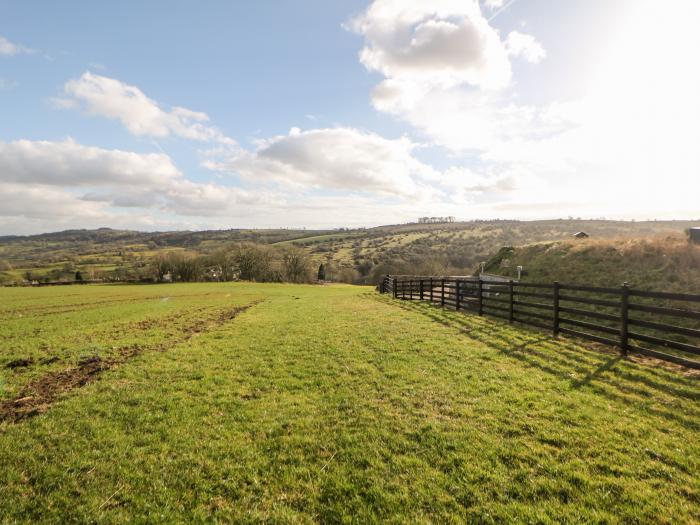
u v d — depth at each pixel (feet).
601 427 16.88
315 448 15.93
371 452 15.40
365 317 53.26
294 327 46.32
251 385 24.25
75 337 43.27
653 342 25.59
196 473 14.34
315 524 11.69
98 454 15.78
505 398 20.39
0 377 27.04
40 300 104.88
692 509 11.60
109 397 22.41
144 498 13.02
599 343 32.32
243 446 16.24
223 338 40.65
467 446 15.51
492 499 12.43
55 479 14.12
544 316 37.63
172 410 20.30
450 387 22.38
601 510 11.73
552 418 17.88
